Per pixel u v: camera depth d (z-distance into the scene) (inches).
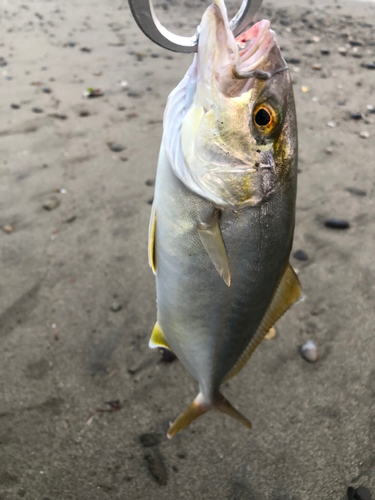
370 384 18.0
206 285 11.1
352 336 19.9
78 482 15.2
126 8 68.3
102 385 18.0
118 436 16.5
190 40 9.1
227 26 8.6
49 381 18.0
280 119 9.7
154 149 32.7
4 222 25.4
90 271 22.8
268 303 12.3
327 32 58.0
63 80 42.5
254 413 17.3
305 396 17.8
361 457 15.7
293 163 10.4
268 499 15.0
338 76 45.4
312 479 15.4
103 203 27.3
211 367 12.9
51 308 20.8
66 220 25.8
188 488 15.2
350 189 29.2
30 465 15.5
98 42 53.1
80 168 30.4
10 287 21.6
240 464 15.8
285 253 11.5
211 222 10.0
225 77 9.0
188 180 9.6
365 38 55.9
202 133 9.3
